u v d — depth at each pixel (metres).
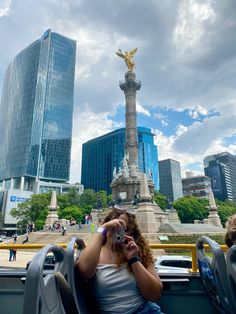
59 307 2.90
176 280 4.77
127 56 78.62
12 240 54.97
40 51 172.00
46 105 166.38
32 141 156.25
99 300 3.63
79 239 4.60
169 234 41.38
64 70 178.25
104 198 116.75
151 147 174.75
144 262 3.94
